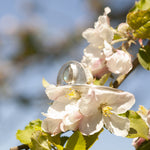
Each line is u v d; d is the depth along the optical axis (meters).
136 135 0.26
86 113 0.26
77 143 0.26
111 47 0.29
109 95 0.26
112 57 0.29
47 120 0.26
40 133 0.26
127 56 0.29
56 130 0.26
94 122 0.26
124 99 0.26
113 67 0.29
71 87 0.26
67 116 0.26
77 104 0.26
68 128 0.26
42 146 0.26
